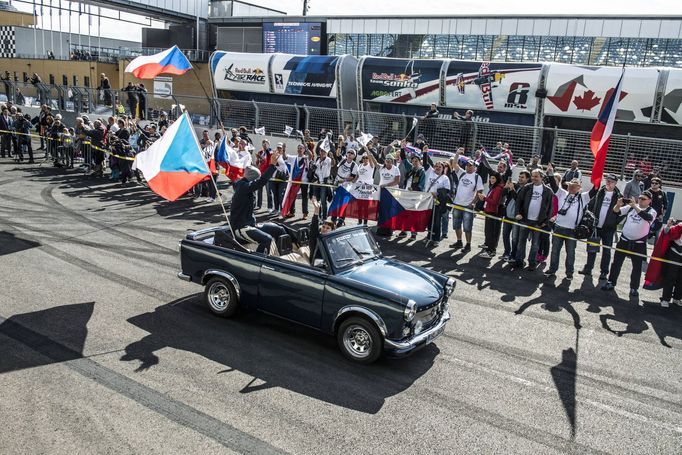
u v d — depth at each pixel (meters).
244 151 14.80
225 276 7.59
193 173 8.55
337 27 31.02
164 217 13.33
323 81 21.66
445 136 17.78
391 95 20.48
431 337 6.72
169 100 24.61
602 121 10.23
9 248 10.34
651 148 15.05
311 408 5.61
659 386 6.49
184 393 5.76
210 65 24.53
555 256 10.34
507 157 14.76
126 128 17.66
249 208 7.90
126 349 6.68
